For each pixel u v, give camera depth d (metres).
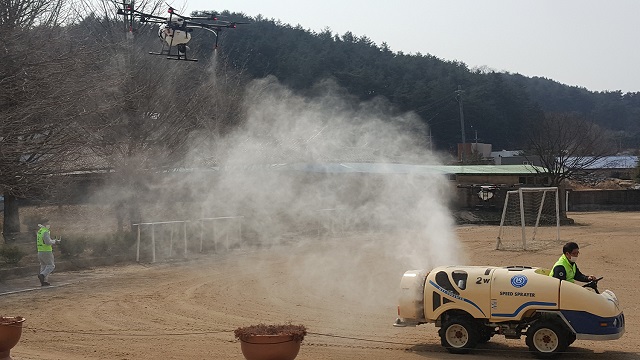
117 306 16.00
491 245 30.03
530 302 10.61
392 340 12.35
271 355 8.27
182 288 18.62
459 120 81.19
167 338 12.54
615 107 175.62
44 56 21.56
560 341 10.49
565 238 33.16
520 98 97.00
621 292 17.36
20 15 21.23
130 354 11.21
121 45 26.42
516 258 25.33
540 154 51.06
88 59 23.31
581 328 10.36
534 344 10.66
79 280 20.16
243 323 14.00
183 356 11.04
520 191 28.69
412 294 11.48
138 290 18.34
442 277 11.25
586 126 80.12
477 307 10.93
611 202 62.28
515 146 91.56
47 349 11.65
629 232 36.78
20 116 20.61
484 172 47.84
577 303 10.39
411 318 11.48
